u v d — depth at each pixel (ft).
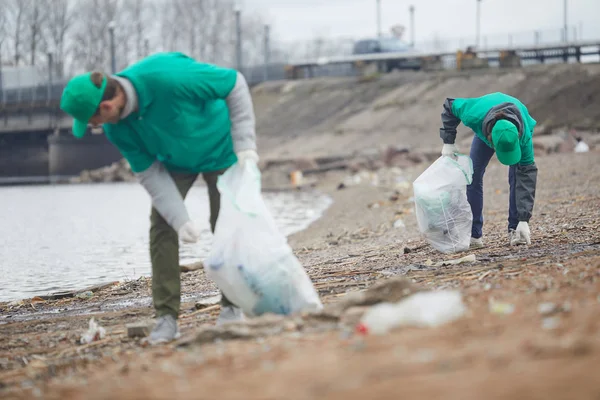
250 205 26.09
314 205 128.77
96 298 43.50
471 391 13.62
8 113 345.10
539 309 19.89
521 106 39.86
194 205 136.36
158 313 26.61
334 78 318.04
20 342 29.96
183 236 26.11
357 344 18.44
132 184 268.62
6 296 50.90
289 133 272.31
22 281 58.08
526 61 291.58
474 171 42.32
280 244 26.11
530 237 44.80
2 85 375.86
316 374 16.07
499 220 61.72
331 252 56.08
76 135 25.45
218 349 20.98
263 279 25.71
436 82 266.57
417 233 61.41
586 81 225.35
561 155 145.07
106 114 24.70
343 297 31.99
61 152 329.31
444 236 41.88
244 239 25.98
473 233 43.04
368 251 52.44
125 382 18.78
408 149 194.29
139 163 26.58
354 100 283.59
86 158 329.52
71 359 24.97
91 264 67.00
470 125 40.09
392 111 256.52
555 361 14.84
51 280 58.34
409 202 99.40
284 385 15.58
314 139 257.14
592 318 17.88
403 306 20.43
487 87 249.14
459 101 41.01
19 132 358.02
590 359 14.64
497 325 18.57
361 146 234.79
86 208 151.23
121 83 24.99
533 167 40.96
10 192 227.81
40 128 338.54
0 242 88.99
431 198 41.42
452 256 40.96
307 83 316.19
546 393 13.09
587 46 274.57
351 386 14.80
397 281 24.52
